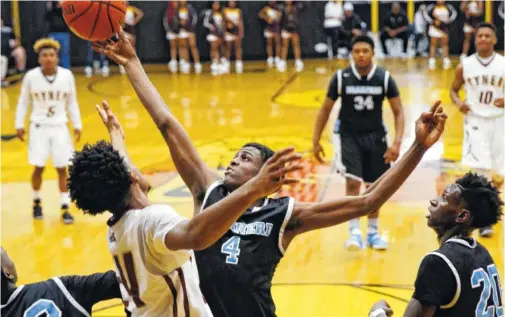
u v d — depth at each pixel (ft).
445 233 11.91
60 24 65.72
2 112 50.14
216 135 40.81
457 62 70.38
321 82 60.54
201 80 63.93
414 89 54.44
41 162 28.30
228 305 11.09
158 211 9.29
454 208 11.69
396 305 19.80
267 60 75.66
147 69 72.43
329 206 11.20
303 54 77.61
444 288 11.02
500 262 22.57
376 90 23.70
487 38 26.08
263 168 8.52
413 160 10.52
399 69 66.13
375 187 10.98
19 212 29.35
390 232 26.00
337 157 24.27
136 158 36.01
